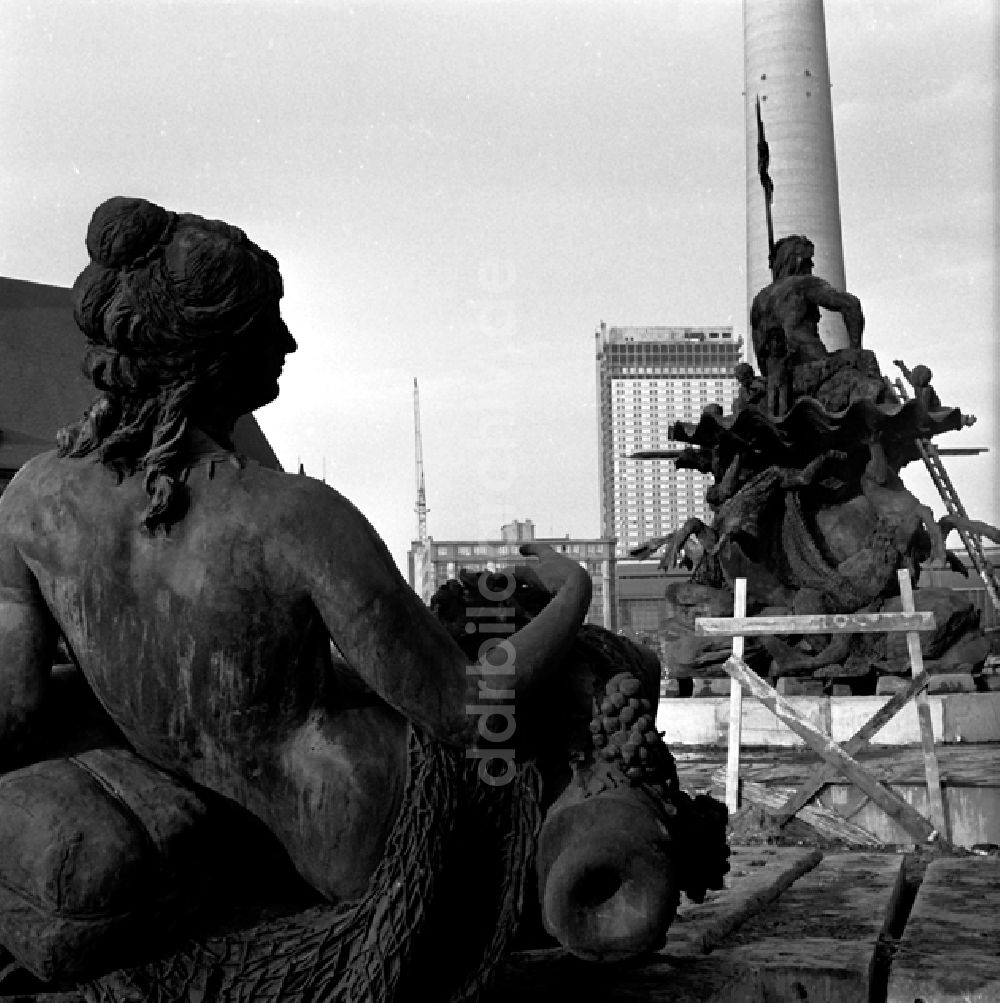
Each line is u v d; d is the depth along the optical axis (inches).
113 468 98.5
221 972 96.3
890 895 168.4
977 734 483.5
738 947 134.4
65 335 1683.1
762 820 297.3
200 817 96.6
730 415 616.4
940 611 562.3
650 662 115.0
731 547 608.7
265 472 99.7
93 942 91.6
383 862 97.3
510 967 119.5
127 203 97.9
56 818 91.0
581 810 97.9
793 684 577.9
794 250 644.7
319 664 100.0
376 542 99.6
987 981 125.1
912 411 582.2
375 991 95.1
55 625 102.6
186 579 96.7
